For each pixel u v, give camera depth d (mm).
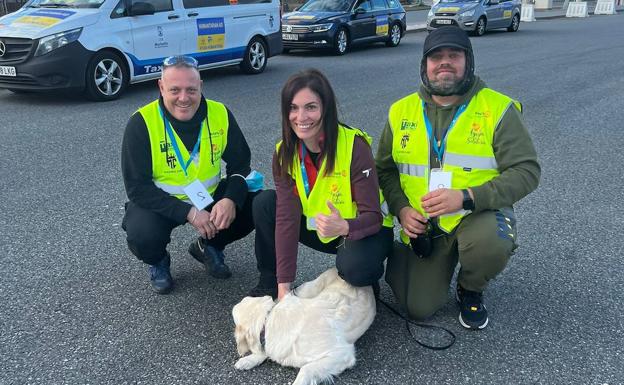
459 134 2695
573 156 5820
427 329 2852
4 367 2547
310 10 13859
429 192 2639
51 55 7477
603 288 3229
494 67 11648
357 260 2650
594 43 16312
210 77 10398
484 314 2838
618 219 4207
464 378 2482
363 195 2660
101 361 2602
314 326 2412
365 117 7223
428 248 2789
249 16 10305
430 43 2570
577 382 2441
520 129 2648
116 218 4195
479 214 2697
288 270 2777
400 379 2479
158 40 8648
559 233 3961
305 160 2703
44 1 8477
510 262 3545
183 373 2523
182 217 3033
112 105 7840
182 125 3061
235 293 3225
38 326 2863
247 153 3400
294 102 2488
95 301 3109
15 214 4230
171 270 3500
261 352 2545
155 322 2924
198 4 9297
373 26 14445
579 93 9070
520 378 2477
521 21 25625
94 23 7836
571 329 2836
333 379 2439
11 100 8180
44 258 3576
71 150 5801
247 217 3359
